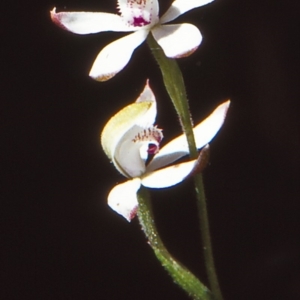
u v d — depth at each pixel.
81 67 0.44
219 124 0.32
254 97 0.45
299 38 0.45
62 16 0.32
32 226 0.45
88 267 0.45
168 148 0.32
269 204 0.45
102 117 0.44
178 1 0.32
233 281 0.45
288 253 0.45
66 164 0.45
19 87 0.44
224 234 0.45
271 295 0.45
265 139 0.46
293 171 0.45
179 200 0.45
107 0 0.43
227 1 0.45
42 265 0.45
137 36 0.31
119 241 0.45
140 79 0.44
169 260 0.32
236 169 0.46
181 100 0.31
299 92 0.45
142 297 0.45
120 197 0.31
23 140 0.45
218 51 0.45
